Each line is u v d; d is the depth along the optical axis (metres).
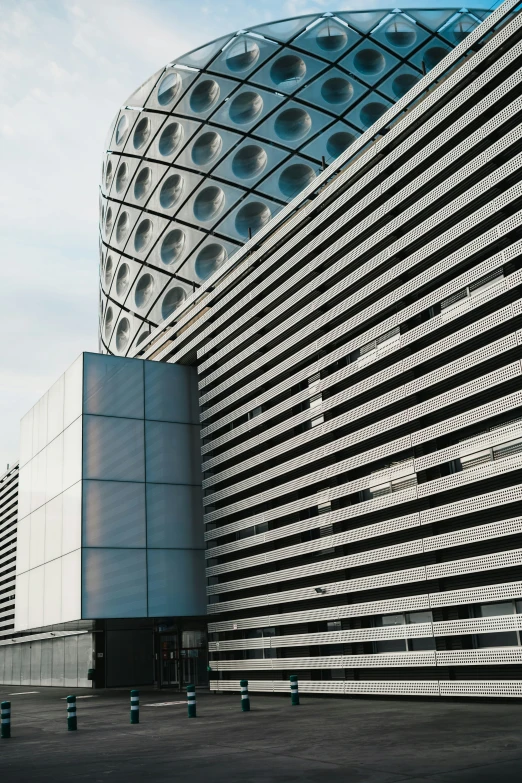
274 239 22.78
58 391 27.11
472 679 14.48
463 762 7.89
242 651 23.30
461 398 14.92
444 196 16.09
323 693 18.98
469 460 15.23
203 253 34.69
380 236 17.77
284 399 22.42
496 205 14.39
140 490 24.92
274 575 21.23
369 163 18.86
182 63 38.47
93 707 20.97
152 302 36.41
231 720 14.47
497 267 14.24
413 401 16.86
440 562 15.47
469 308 15.12
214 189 35.22
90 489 23.98
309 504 20.03
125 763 9.62
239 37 37.41
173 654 29.64
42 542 27.22
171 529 25.09
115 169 41.38
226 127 35.84
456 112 16.02
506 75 14.89
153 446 25.62
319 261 20.23
